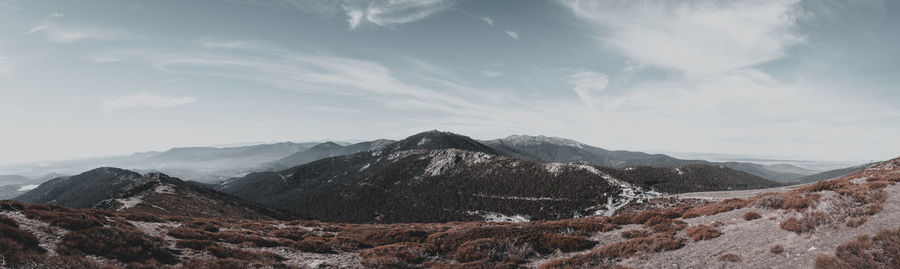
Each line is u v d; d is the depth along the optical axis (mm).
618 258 23844
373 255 26609
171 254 23203
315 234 39500
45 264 16875
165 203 102875
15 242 17969
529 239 29688
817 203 24172
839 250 16547
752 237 22172
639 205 130125
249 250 26875
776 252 18797
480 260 25922
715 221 28969
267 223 49188
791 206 26156
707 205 35594
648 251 23812
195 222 38000
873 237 16500
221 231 35281
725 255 19953
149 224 33344
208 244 26062
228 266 21391
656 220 33000
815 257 16938
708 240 24031
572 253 27672
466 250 27719
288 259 25250
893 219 18141
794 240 19703
